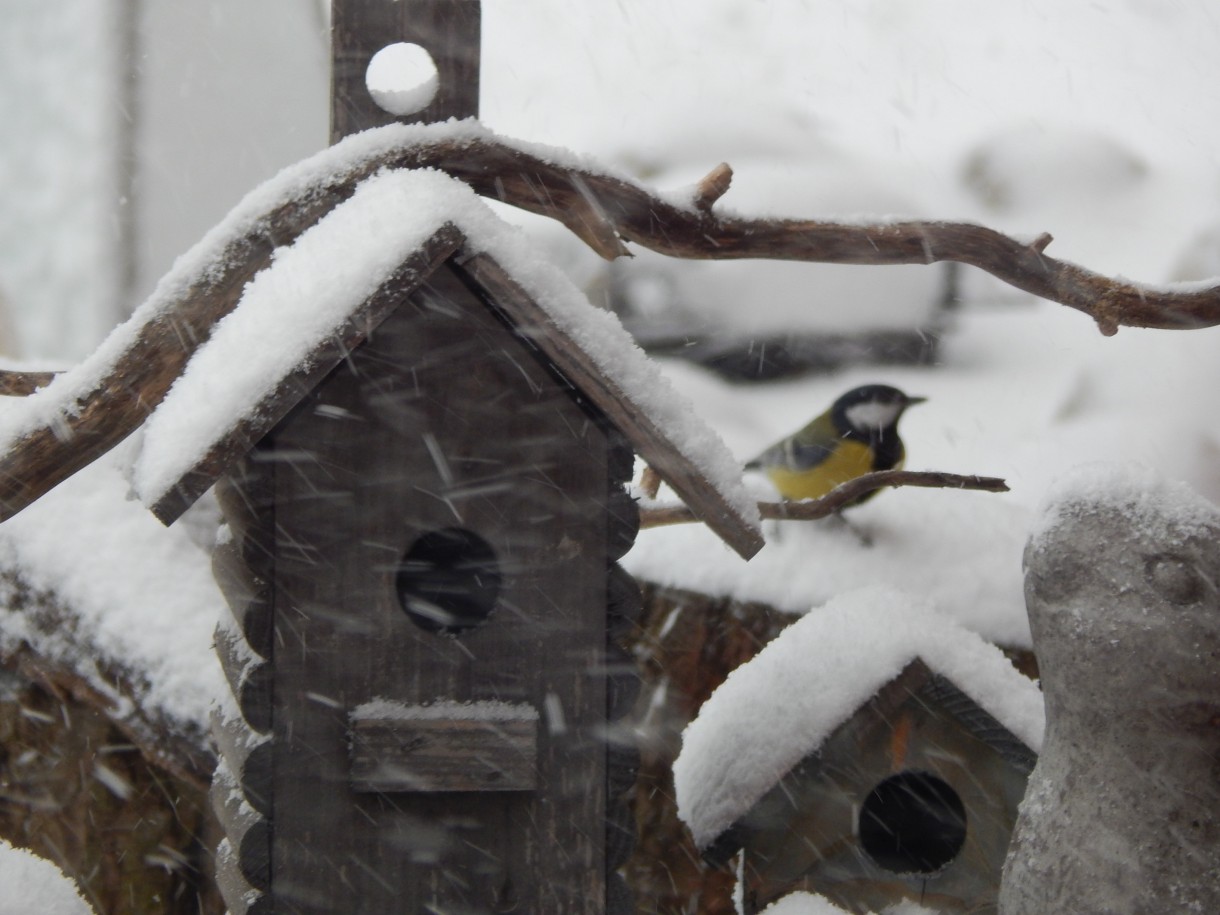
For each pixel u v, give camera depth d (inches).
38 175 384.5
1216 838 146.3
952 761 187.5
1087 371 470.0
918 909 188.5
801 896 189.6
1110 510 152.2
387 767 158.9
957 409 461.1
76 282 385.1
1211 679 144.9
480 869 163.5
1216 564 148.3
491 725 160.1
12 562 237.0
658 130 499.2
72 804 239.5
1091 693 150.0
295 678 159.0
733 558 254.7
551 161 180.4
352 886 160.9
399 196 158.7
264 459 156.6
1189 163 525.3
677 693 250.1
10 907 180.5
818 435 300.7
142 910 240.2
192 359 157.8
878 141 518.0
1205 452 442.3
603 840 165.5
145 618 232.7
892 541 257.6
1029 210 516.7
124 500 244.5
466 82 178.5
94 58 381.7
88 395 161.6
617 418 156.7
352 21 176.6
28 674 234.4
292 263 159.3
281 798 159.3
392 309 151.8
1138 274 495.5
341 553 159.2
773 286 469.7
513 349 160.6
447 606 186.7
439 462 160.2
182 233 388.8
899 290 477.1
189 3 384.8
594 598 164.2
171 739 227.3
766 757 186.9
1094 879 149.0
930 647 186.4
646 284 466.9
